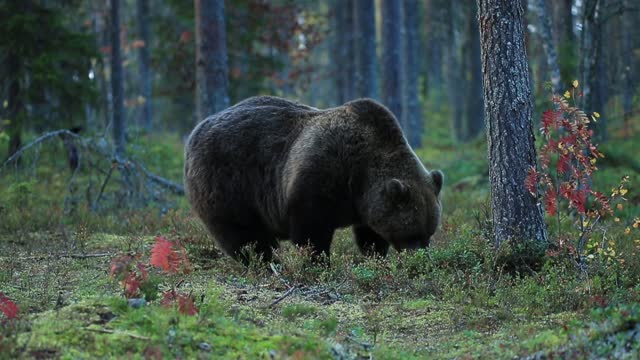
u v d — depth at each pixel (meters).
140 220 18.28
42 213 18.98
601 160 24.66
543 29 21.72
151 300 9.27
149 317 8.25
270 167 13.26
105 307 8.48
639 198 21.05
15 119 25.77
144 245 15.39
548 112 11.23
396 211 12.38
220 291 11.26
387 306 10.74
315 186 12.55
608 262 11.54
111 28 28.58
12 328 7.95
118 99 28.50
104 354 7.46
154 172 28.28
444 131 62.66
